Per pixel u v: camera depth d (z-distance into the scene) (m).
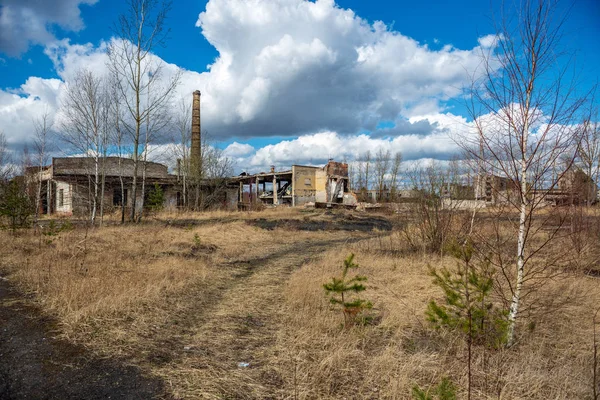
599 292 6.03
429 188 10.59
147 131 19.03
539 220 4.90
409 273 8.21
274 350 4.29
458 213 10.14
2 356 3.89
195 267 8.66
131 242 11.49
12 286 6.43
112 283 6.35
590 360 3.97
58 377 3.53
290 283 7.42
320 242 16.17
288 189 42.50
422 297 6.38
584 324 4.97
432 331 4.88
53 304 5.38
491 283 4.11
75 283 6.09
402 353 4.16
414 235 11.05
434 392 3.21
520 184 4.20
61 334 4.47
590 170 7.56
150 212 24.39
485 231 5.87
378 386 3.53
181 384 3.47
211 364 3.91
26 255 8.70
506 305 4.75
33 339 4.33
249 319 5.43
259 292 7.01
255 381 3.57
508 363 3.94
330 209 33.09
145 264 8.42
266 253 12.50
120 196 28.14
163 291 6.52
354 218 27.47
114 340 4.39
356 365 3.94
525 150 4.12
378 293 6.73
